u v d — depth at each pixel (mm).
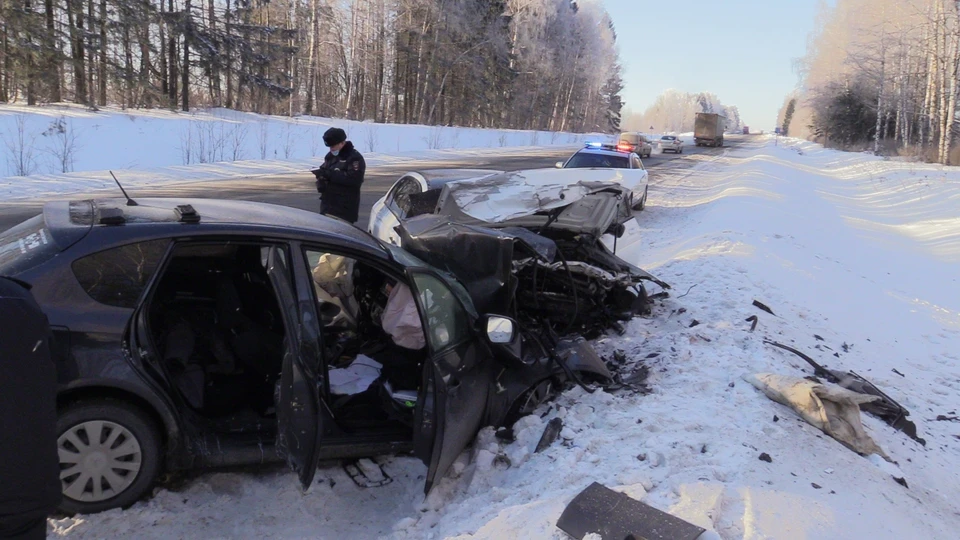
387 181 20094
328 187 7480
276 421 3600
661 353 5355
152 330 3588
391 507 3619
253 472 3779
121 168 20469
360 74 54062
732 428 3951
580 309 5703
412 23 52125
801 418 4234
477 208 6414
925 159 36438
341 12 50281
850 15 53344
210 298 3959
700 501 3113
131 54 34531
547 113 79562
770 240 11016
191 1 37000
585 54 83438
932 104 36500
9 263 3098
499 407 4086
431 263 4535
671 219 15523
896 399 5234
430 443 3494
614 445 3826
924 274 11555
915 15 37531
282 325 4008
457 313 3889
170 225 3344
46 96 28766
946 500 3809
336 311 4656
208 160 24219
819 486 3449
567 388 4594
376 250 3719
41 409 1830
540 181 6695
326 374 3529
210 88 39500
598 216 6250
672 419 4051
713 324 5984
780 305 7090
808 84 65750
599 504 3070
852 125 56500
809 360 5402
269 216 3744
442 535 3221
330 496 3643
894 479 3758
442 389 3535
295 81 45656
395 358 4211
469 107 62531
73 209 3656
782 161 39000
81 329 3018
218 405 3648
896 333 7367
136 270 3221
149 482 3246
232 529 3283
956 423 5051
